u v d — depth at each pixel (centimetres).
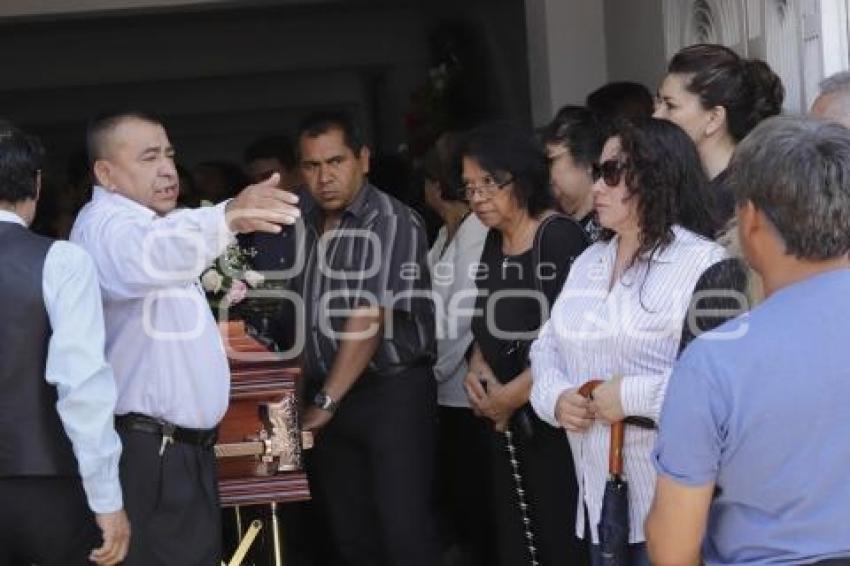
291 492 516
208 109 913
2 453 437
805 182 311
